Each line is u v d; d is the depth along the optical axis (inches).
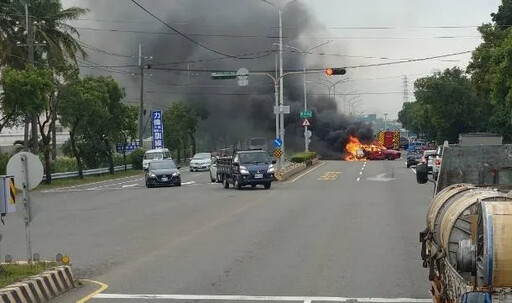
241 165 1301.7
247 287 396.5
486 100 2332.7
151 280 424.8
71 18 1768.0
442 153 389.4
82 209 970.7
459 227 268.5
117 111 2057.1
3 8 1614.2
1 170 1552.7
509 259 205.8
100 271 463.5
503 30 1610.5
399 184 1354.6
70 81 1784.0
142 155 2466.8
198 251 541.0
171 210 911.0
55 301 372.2
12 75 1409.9
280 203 972.6
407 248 541.0
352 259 489.7
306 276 427.2
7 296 343.3
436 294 299.9
